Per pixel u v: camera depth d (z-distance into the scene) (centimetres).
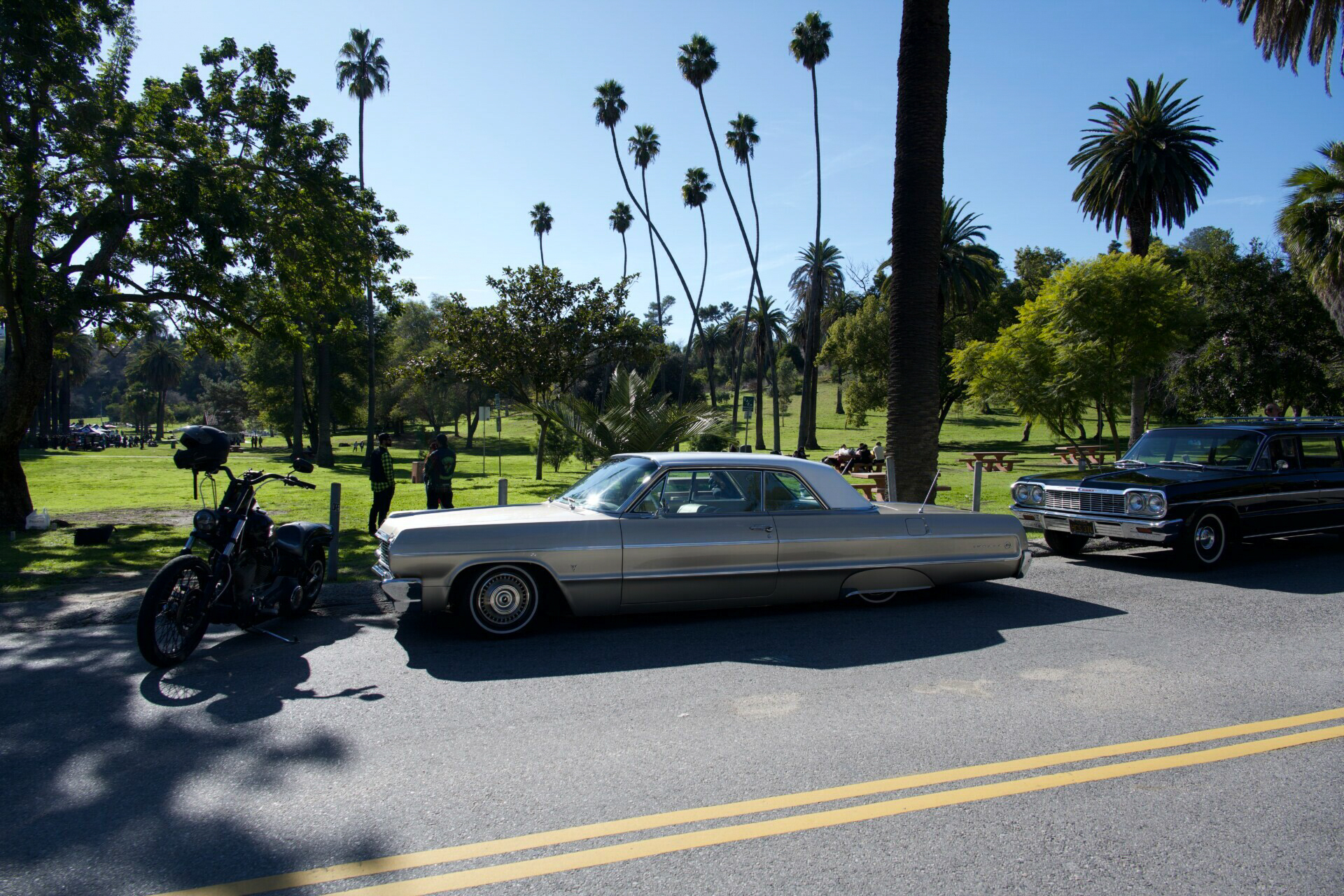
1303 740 428
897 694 500
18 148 1259
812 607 735
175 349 9044
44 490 2239
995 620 686
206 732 436
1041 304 2886
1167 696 496
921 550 719
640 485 664
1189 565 909
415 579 604
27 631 647
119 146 1345
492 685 518
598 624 671
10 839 321
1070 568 944
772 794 365
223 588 584
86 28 1386
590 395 4612
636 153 4781
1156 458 1060
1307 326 3431
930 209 1133
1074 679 529
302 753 409
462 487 2377
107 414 15225
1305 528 977
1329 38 1948
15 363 1384
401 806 353
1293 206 2338
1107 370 2598
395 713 466
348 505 1809
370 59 4050
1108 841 324
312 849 316
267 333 1680
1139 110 2923
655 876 297
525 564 625
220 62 1558
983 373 3195
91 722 449
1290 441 992
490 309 3048
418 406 6322
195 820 339
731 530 663
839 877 296
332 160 1623
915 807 352
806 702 486
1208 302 3553
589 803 356
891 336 1163
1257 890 289
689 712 469
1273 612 717
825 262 5162
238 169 1488
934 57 1127
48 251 1588
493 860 309
